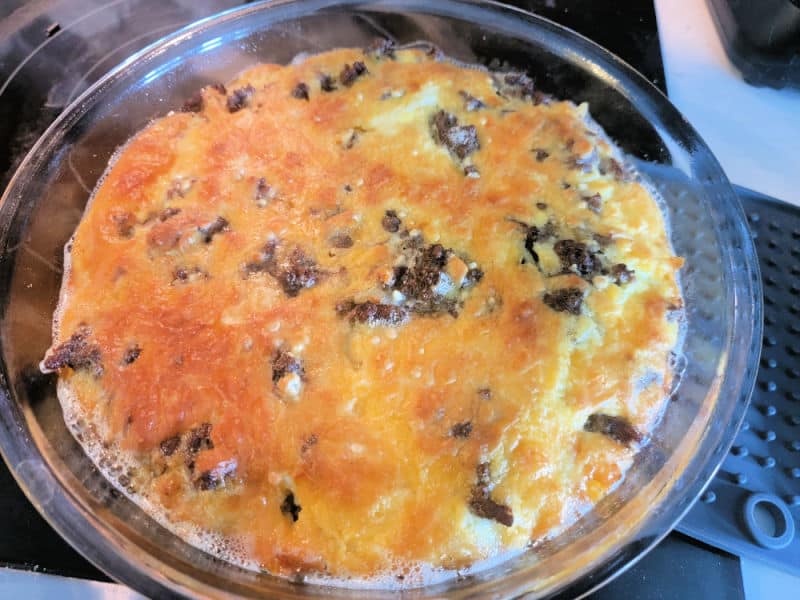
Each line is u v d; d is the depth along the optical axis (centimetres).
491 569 18
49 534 19
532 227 22
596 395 20
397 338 20
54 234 23
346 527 18
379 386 20
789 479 20
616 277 22
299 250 22
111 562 18
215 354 20
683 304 22
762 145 28
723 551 20
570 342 20
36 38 29
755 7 28
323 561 18
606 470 19
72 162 24
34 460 19
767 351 23
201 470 19
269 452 19
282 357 20
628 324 21
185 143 25
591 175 24
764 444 21
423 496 18
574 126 25
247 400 19
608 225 23
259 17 28
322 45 29
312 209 23
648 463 20
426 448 19
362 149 24
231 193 23
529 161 24
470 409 19
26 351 21
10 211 23
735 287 21
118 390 20
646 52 30
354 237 22
